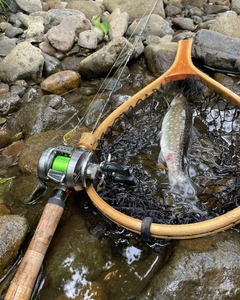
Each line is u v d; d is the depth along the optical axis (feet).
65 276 0.84
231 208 0.93
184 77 1.35
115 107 1.43
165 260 0.85
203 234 0.83
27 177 1.12
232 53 1.51
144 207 0.94
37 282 0.84
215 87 1.29
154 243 0.90
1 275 0.85
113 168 0.89
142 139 1.21
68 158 0.87
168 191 1.03
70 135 1.25
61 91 1.54
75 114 1.42
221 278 0.79
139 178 1.07
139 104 1.32
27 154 1.18
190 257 0.81
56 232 0.94
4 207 1.05
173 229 0.82
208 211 0.96
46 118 1.37
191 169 1.09
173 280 0.79
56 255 0.88
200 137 1.21
